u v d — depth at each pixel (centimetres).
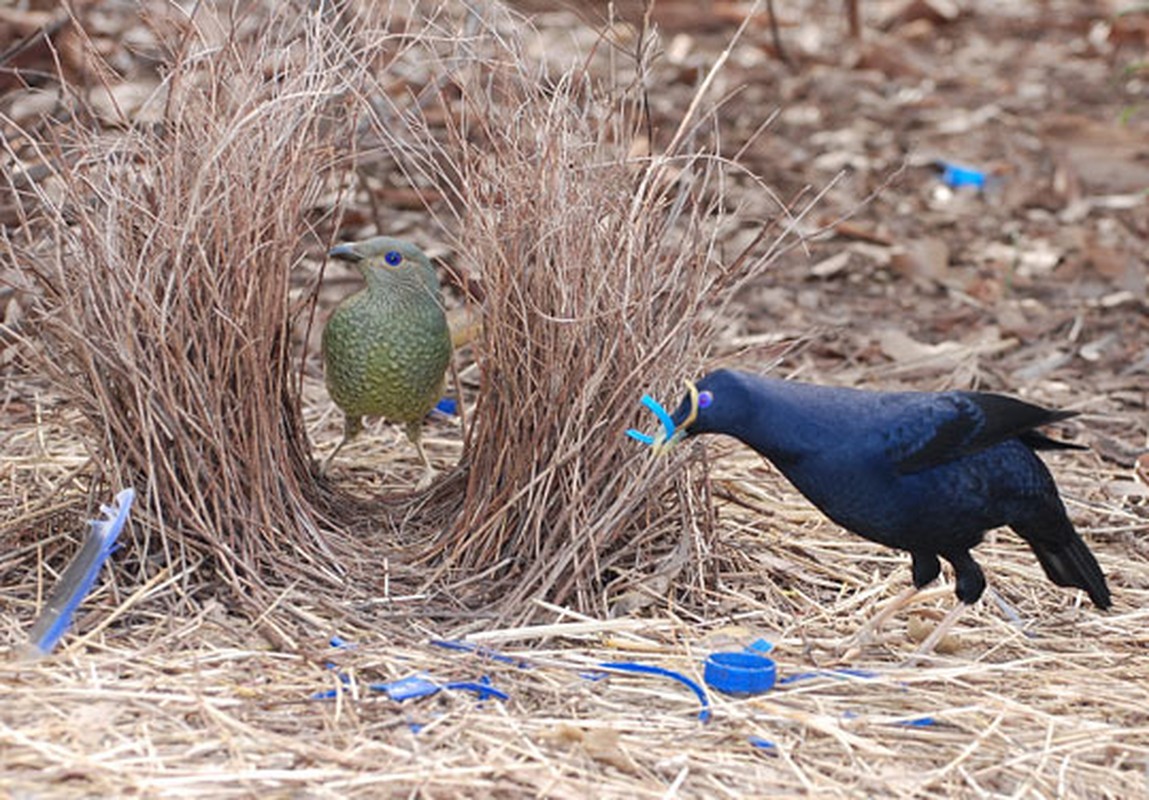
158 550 820
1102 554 963
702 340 868
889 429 753
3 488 936
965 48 2447
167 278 802
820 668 772
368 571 839
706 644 789
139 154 829
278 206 819
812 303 1459
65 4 987
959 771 670
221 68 857
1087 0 2703
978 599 811
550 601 818
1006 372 1314
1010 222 1705
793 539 938
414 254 898
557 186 821
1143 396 1258
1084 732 709
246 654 737
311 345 1247
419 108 936
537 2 1953
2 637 750
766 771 661
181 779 618
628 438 828
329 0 938
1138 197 1766
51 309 825
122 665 720
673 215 865
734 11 2453
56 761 625
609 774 650
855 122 2020
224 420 814
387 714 688
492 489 842
